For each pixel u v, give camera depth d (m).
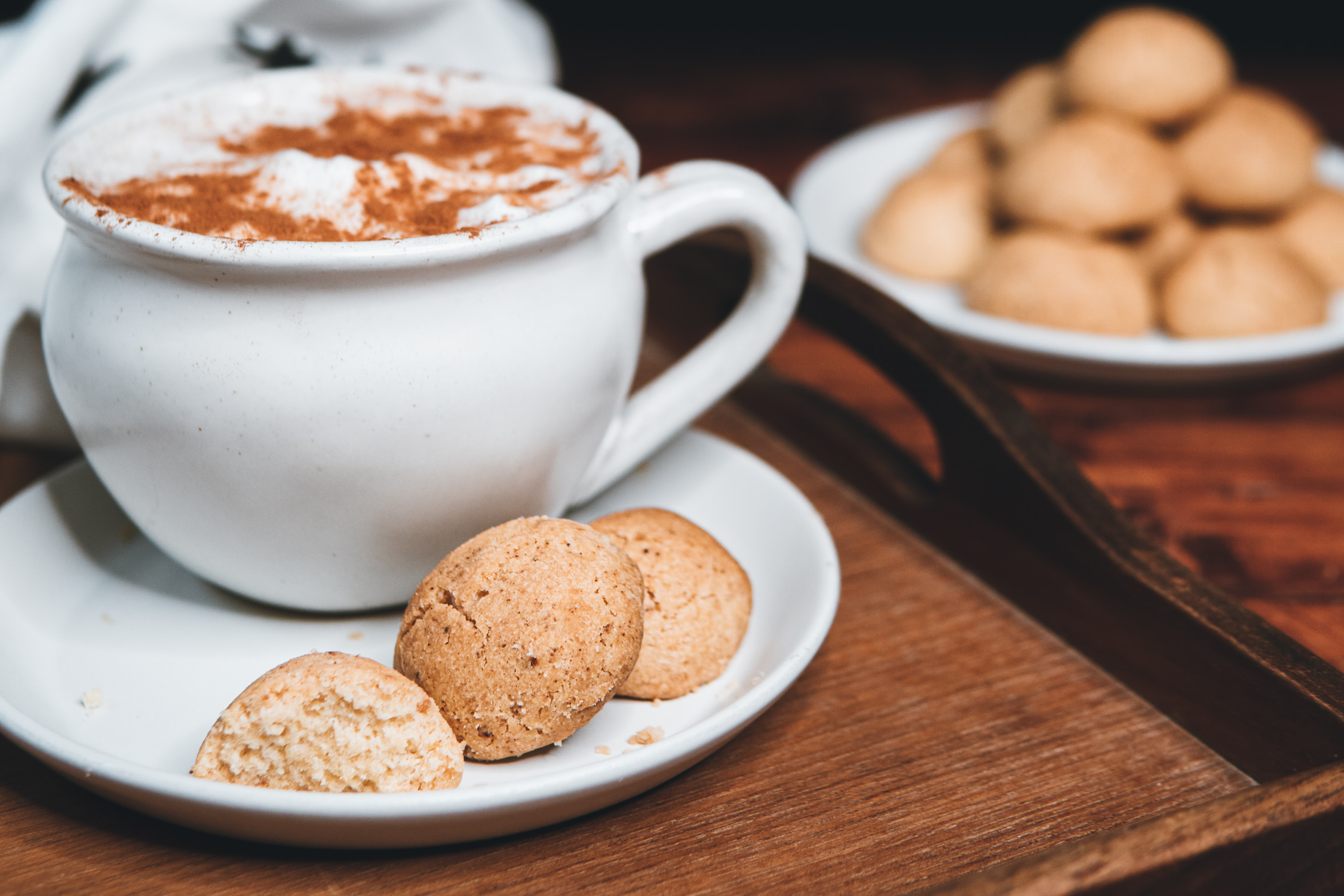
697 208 0.46
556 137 0.48
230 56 0.58
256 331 0.42
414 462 0.43
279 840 0.41
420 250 0.42
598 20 1.25
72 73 0.54
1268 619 0.49
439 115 0.49
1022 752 0.44
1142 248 0.64
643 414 0.48
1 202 0.53
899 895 0.41
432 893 0.41
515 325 0.43
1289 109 0.66
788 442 0.54
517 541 0.43
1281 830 0.40
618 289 0.45
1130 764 0.44
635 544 0.45
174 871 0.41
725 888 0.41
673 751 0.41
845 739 0.45
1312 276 0.61
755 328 0.48
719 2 1.29
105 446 0.44
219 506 0.44
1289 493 0.54
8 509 0.47
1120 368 0.58
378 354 0.42
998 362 0.60
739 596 0.46
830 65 1.04
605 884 0.41
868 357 0.52
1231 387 0.60
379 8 0.61
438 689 0.42
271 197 0.44
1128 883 0.39
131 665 0.45
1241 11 1.30
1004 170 0.65
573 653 0.42
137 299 0.43
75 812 0.42
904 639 0.47
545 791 0.40
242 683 0.45
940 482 0.50
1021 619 0.48
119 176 0.45
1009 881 0.39
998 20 1.31
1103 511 0.47
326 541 0.44
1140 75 0.65
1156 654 0.46
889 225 0.65
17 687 0.44
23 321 0.51
